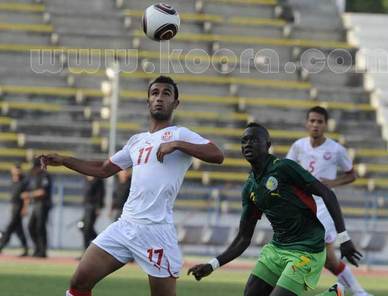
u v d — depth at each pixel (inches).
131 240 1216.2
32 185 3326.8
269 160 1285.7
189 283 2427.4
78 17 4749.0
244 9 5017.2
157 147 1235.2
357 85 4771.2
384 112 4571.9
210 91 4547.2
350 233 3363.7
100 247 1221.7
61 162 1294.3
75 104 4377.5
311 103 4594.0
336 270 1900.8
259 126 1290.6
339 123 4495.6
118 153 1288.1
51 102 4370.1
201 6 4948.3
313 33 4913.9
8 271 2600.9
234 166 4220.0
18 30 4579.2
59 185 3710.6
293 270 1262.3
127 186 3107.8
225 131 4365.2
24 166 4099.4
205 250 3663.9
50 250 3651.6
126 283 2345.0
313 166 1966.0
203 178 4133.9
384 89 4699.8
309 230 1291.8
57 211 3688.5
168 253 1219.2
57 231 3686.0
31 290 2091.5
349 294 2097.7
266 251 1314.0
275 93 4601.4
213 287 2322.8
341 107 4574.3
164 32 1531.7
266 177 1278.3
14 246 3754.9
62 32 4616.1
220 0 4985.2
